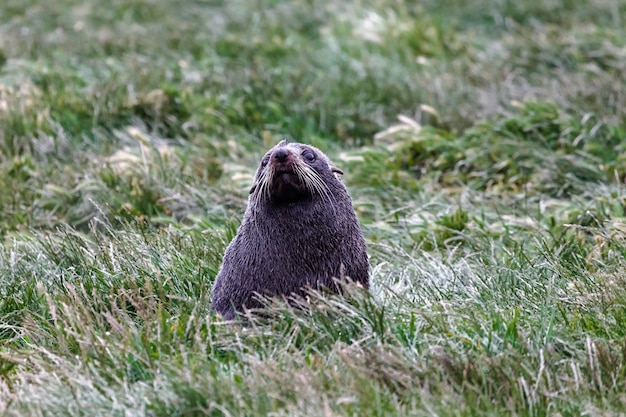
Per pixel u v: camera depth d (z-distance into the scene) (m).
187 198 33.47
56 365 20.56
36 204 34.34
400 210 32.56
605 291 23.27
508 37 47.78
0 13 56.09
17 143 38.72
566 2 51.78
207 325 21.55
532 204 33.50
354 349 20.50
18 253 27.84
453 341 21.27
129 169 34.94
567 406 18.73
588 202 32.72
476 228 30.02
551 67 45.19
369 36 48.78
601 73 41.88
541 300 23.33
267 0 55.72
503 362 19.77
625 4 50.62
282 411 18.14
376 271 26.67
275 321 21.72
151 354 20.83
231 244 23.73
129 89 42.59
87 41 50.06
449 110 40.97
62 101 41.34
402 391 19.17
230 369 20.14
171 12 55.06
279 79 43.81
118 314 22.53
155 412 18.80
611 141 37.00
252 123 41.44
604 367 19.86
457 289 24.92
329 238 22.84
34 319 23.64
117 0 56.09
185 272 25.80
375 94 42.97
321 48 49.09
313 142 39.44
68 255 27.20
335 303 21.80
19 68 45.69
